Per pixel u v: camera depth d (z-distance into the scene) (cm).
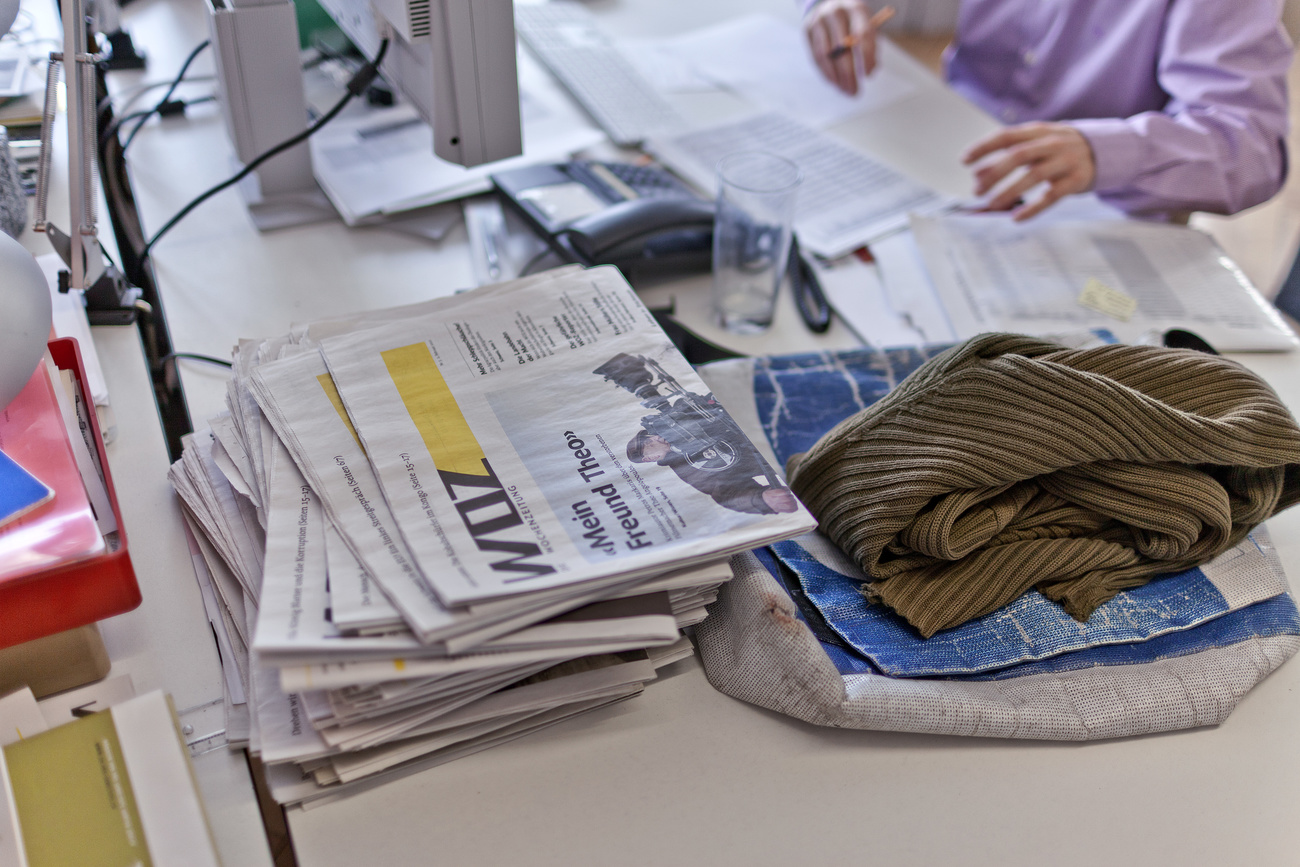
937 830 52
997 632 59
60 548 49
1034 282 94
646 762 54
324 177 101
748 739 56
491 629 48
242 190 101
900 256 97
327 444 58
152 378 83
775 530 54
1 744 49
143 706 49
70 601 49
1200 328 89
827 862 50
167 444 71
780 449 72
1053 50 142
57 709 52
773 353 85
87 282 76
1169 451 57
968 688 56
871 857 50
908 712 53
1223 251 100
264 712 50
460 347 65
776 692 55
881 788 54
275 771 51
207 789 50
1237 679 58
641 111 116
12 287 53
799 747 55
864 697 53
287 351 65
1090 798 54
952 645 58
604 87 120
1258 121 110
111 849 44
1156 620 60
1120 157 105
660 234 89
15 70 85
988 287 93
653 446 59
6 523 50
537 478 56
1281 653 60
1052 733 55
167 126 111
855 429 62
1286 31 115
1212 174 107
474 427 59
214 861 44
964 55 159
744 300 88
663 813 52
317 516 54
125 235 94
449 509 54
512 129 86
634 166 101
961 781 54
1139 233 103
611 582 50
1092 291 92
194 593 60
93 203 72
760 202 81
